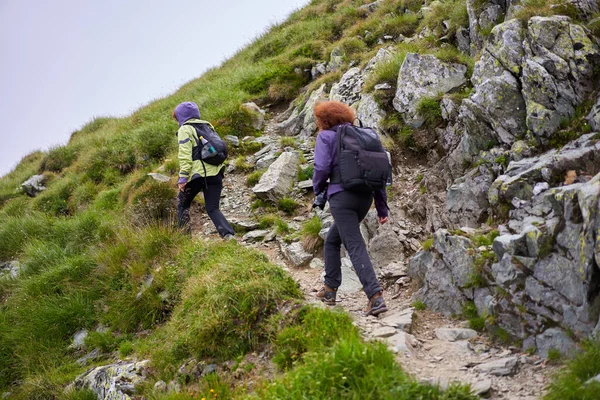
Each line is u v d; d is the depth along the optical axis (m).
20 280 9.23
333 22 17.05
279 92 14.17
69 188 13.16
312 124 11.29
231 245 7.14
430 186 7.39
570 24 6.44
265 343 5.27
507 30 6.85
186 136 7.45
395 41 13.68
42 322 7.97
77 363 7.21
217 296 5.80
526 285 4.66
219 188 7.64
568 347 4.21
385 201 5.48
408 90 8.85
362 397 3.76
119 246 8.52
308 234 7.60
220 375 5.19
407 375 3.96
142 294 7.39
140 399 5.56
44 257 9.59
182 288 6.94
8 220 12.05
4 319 8.45
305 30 17.55
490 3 9.39
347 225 5.22
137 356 6.46
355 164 5.07
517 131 6.45
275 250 7.83
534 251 4.71
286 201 8.88
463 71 8.88
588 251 4.12
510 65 6.65
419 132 8.42
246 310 5.53
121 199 10.58
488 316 4.87
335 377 3.91
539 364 4.27
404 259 6.64
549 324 4.45
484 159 6.68
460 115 7.07
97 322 7.85
